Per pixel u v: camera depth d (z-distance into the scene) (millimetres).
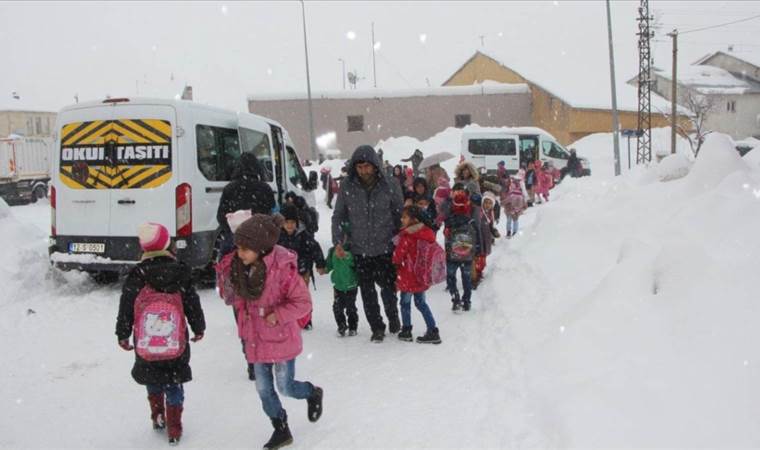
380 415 4906
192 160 9266
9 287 9336
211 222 9609
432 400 5137
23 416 5227
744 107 52094
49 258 10469
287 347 4406
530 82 44219
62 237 9484
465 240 8039
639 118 36281
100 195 9305
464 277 8133
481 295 8914
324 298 9359
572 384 4492
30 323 8016
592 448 3641
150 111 9211
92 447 4672
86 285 10047
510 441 4172
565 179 23359
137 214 9172
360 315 8359
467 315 7945
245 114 10875
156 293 4504
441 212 8250
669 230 6148
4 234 10883
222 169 9969
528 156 27906
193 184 9242
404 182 13453
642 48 36406
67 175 9469
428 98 43719
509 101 43812
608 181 14406
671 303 4738
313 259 7328
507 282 8469
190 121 9320
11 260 9938
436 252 6703
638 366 4305
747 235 5301
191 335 7465
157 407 4867
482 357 6062
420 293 6730
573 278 7266
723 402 3627
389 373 5875
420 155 18469
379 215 6891
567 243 8398
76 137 9453
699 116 44188
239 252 4348
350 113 43500
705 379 3857
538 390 4699
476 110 43781
